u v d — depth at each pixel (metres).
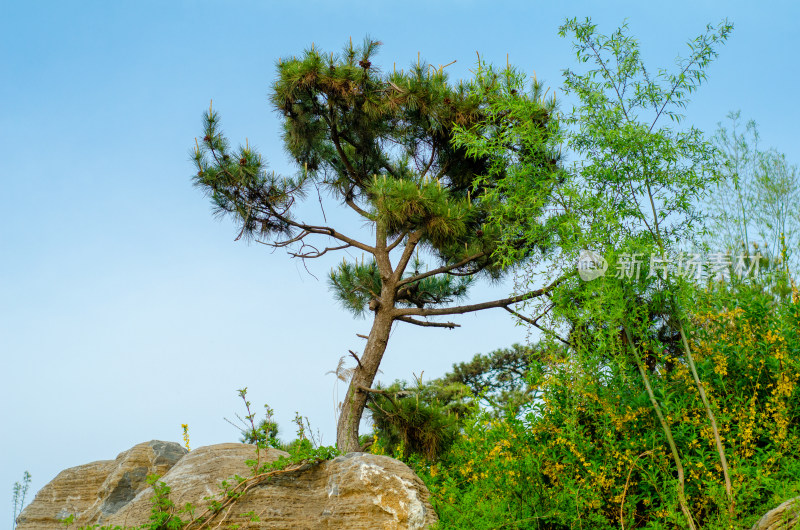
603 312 4.49
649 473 4.25
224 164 8.59
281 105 8.94
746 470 3.96
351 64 8.65
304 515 4.23
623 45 5.13
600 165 5.05
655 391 4.63
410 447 8.17
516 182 5.45
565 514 4.27
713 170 5.04
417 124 9.22
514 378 13.65
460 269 9.71
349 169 9.60
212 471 4.49
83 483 5.36
